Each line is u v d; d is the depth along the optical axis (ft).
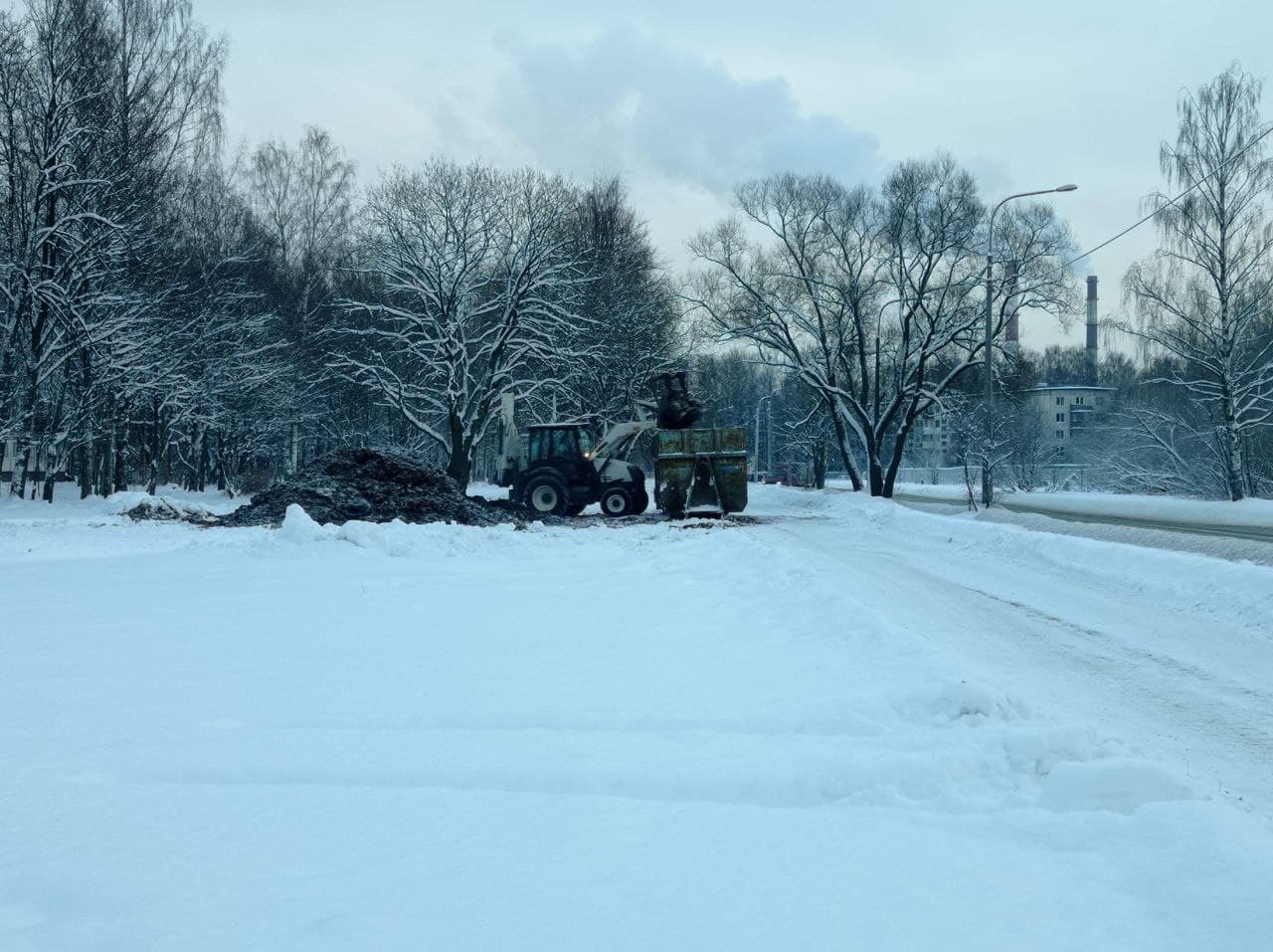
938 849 11.87
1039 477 212.23
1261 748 17.29
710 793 14.06
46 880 10.98
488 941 9.52
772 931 9.73
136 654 24.58
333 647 25.43
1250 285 116.06
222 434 137.69
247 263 127.85
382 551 50.11
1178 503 108.58
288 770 15.11
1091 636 29.09
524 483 93.71
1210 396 119.65
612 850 11.87
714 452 91.91
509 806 13.53
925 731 16.97
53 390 98.37
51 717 18.37
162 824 12.84
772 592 34.76
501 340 118.73
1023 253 117.08
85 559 48.91
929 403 127.13
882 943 9.46
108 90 96.43
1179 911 10.02
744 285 131.23
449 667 22.71
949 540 64.95
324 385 140.97
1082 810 12.94
